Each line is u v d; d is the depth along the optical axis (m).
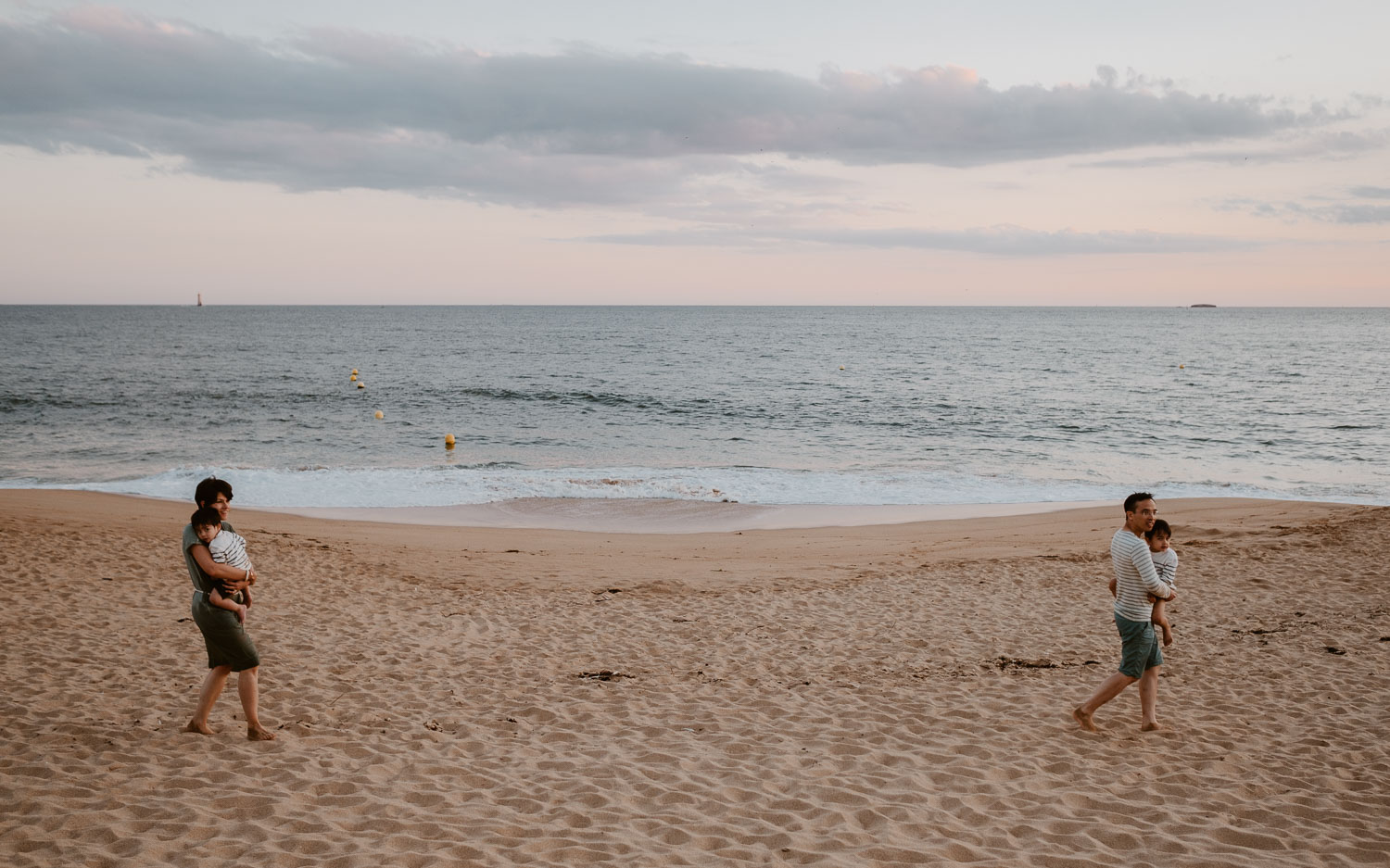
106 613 8.56
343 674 7.03
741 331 122.25
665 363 63.81
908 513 18.44
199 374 50.75
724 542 15.05
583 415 35.91
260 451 26.67
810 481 22.11
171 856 3.85
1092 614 9.52
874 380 50.81
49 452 25.70
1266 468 24.58
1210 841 4.33
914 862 4.07
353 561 11.91
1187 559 11.98
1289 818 4.61
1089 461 25.67
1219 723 6.14
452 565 12.18
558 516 17.97
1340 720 6.18
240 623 5.41
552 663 7.59
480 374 53.50
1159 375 53.22
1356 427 31.92
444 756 5.38
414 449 27.64
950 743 5.73
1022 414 35.91
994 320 179.25
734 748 5.61
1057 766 5.34
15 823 4.12
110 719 5.75
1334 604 9.56
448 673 7.22
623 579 11.51
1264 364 61.59
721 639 8.51
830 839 4.28
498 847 4.08
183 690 6.43
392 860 3.90
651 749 5.57
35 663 6.91
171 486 19.91
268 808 4.45
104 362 58.88
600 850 4.07
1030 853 4.17
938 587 10.92
